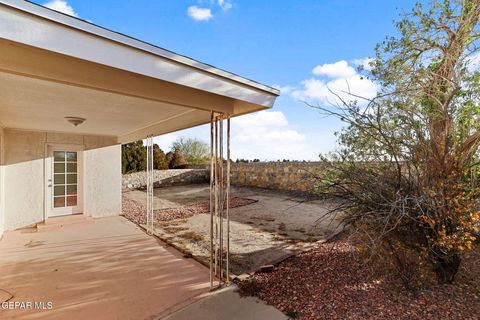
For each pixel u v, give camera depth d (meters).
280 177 11.92
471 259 3.44
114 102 3.55
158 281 3.43
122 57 2.01
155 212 8.03
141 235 5.66
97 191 7.40
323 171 3.91
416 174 2.86
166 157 18.00
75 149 7.09
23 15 1.59
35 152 6.46
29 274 3.67
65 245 4.96
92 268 3.87
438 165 2.79
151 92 2.52
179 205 9.19
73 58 1.87
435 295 2.71
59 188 6.87
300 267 3.72
